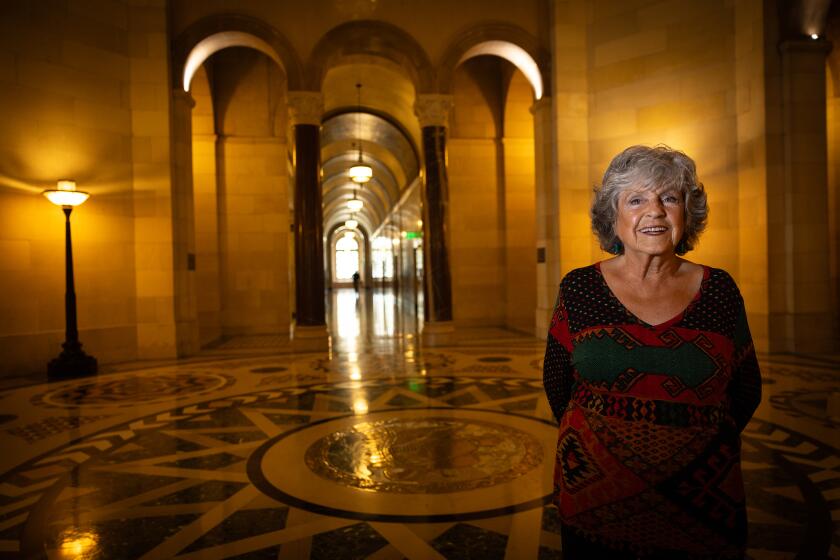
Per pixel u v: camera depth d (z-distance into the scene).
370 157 26.23
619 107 11.12
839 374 7.45
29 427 5.71
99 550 3.14
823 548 3.03
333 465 4.46
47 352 9.13
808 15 9.20
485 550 3.07
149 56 10.41
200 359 10.12
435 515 3.52
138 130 10.34
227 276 14.18
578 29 11.45
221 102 14.23
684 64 10.40
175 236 10.51
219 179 14.22
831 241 11.82
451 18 11.67
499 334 13.12
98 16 9.95
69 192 8.51
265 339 13.22
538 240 12.15
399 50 11.59
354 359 9.80
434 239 11.55
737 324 1.55
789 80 9.19
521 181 15.03
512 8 11.79
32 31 9.09
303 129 11.28
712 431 1.47
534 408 6.17
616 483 1.51
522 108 14.91
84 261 9.65
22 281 8.91
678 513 1.47
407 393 7.00
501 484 4.01
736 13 9.76
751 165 9.49
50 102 9.29
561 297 1.71
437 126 11.60
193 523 3.46
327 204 39.69
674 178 1.57
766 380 7.12
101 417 6.07
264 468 4.42
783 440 4.83
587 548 1.62
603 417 1.54
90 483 4.16
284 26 11.23
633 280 1.61
